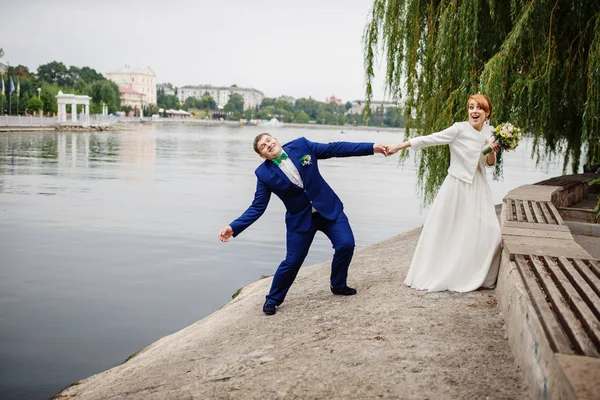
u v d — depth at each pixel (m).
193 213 18.34
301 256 5.31
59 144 55.38
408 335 4.11
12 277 10.15
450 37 8.95
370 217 18.89
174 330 7.71
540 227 5.57
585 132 8.31
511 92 8.52
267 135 5.13
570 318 3.01
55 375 6.14
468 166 5.03
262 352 4.26
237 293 9.49
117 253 12.37
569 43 8.80
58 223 15.62
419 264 5.37
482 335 4.04
